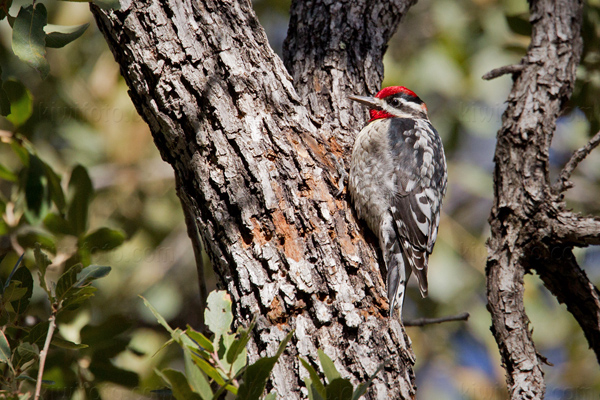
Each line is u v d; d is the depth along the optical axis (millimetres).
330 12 8484
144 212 12844
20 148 8203
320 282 5941
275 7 14180
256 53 6609
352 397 4375
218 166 6160
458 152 15008
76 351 7727
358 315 5898
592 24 10133
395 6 8797
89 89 12523
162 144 6520
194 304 13219
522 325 7391
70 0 5602
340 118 7824
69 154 12453
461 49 13711
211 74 6352
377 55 8430
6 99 6164
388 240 8617
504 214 7844
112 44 6465
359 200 8039
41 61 5383
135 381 7785
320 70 8078
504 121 8414
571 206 13930
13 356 5383
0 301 5742
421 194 9141
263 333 5738
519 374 7176
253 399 4223
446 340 14055
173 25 6359
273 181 6168
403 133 9492
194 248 7281
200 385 4207
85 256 8258
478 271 13859
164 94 6273
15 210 8492
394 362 5855
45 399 7809
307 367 4461
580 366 13180
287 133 6453
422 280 8969
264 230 6035
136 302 12023
